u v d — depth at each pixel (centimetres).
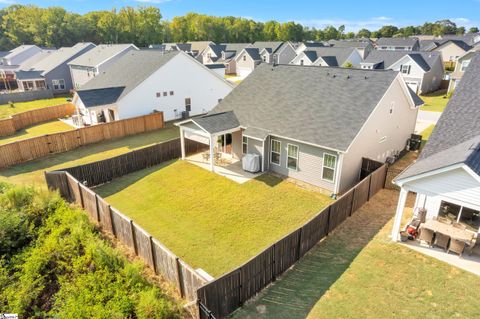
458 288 867
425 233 1053
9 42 7981
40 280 892
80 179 1623
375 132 1636
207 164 1895
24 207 1234
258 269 869
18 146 1950
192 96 3120
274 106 1809
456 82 4022
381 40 8019
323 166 1520
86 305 761
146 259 1016
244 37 11594
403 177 1044
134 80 2827
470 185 941
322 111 1614
